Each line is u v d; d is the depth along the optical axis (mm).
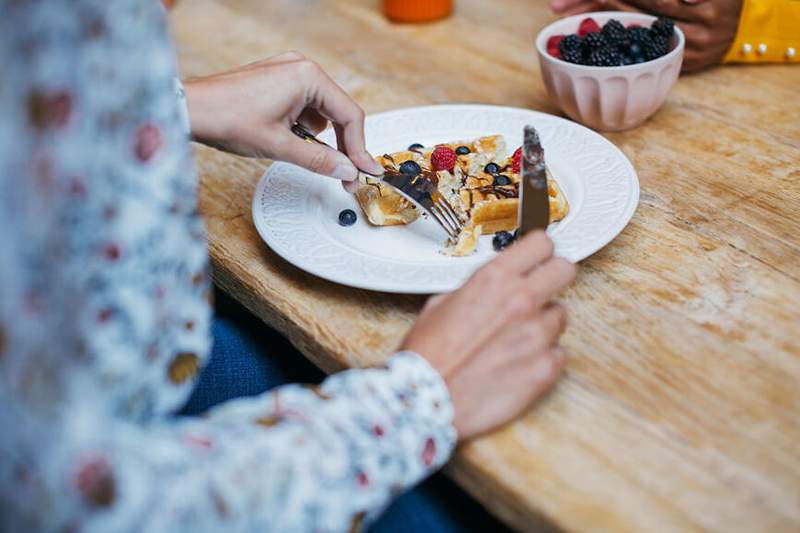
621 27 912
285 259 750
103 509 519
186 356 607
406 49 1078
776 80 964
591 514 586
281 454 562
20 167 488
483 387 623
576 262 714
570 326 698
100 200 538
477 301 636
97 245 540
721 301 708
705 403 639
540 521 595
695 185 826
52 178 508
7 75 482
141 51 559
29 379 497
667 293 718
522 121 881
